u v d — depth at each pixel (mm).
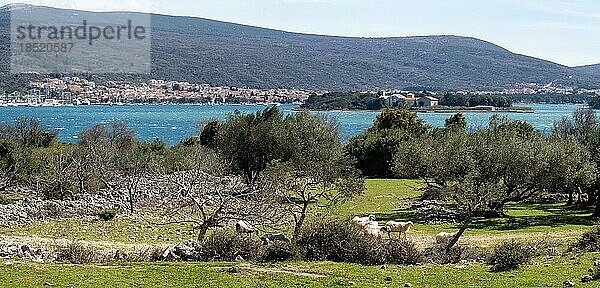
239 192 43000
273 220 37000
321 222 25672
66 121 179250
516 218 48062
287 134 58938
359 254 23844
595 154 51594
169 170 64875
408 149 55406
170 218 41281
